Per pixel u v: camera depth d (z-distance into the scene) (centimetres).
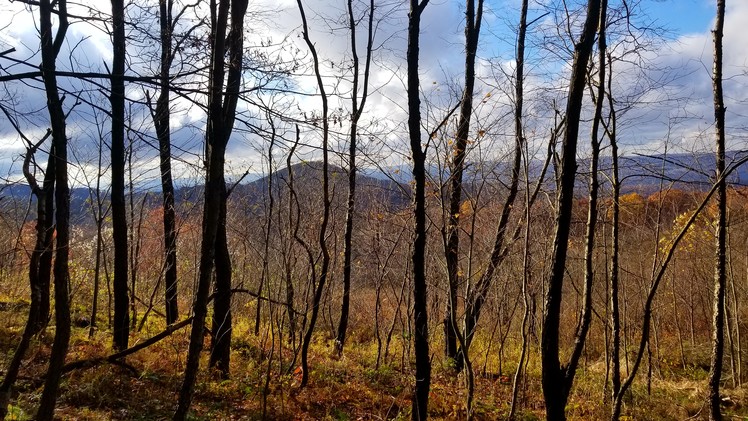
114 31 520
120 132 874
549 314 608
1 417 447
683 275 1509
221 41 496
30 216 1022
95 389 693
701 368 1298
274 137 492
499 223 912
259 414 726
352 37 909
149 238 1454
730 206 1192
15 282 1309
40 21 435
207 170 679
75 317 1139
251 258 1362
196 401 744
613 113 801
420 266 681
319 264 1295
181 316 1318
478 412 846
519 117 855
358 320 1514
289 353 1097
